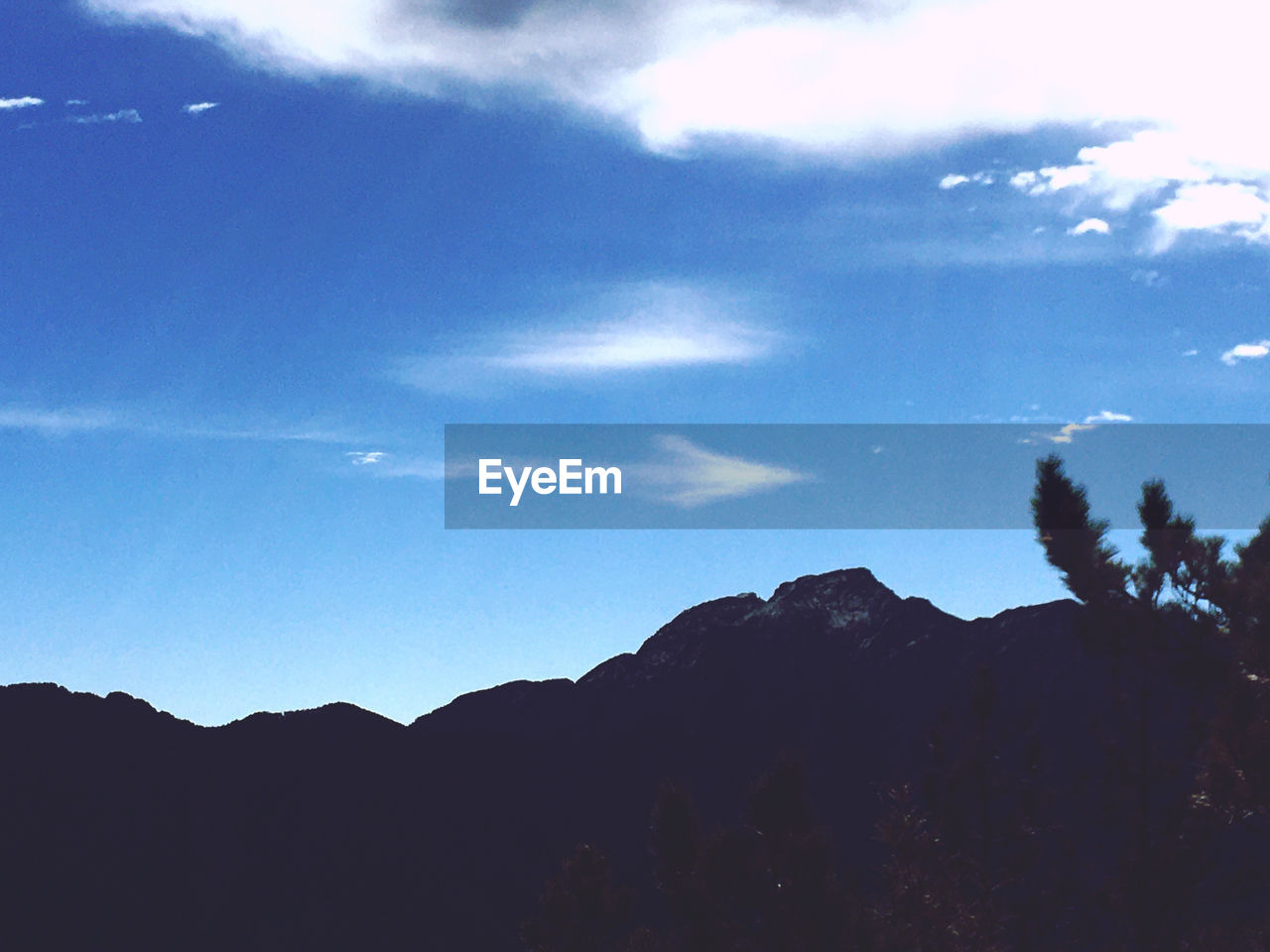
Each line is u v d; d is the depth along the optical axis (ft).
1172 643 59.77
